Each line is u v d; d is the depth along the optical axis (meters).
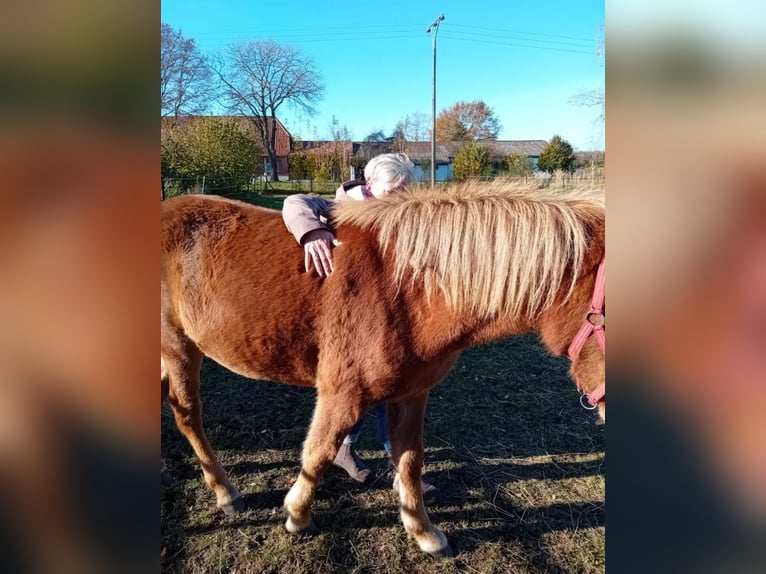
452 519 2.25
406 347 1.66
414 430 1.97
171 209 1.98
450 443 2.85
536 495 2.41
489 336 1.68
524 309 1.60
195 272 1.87
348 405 1.71
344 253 1.71
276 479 2.51
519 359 4.01
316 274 1.72
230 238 1.86
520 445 2.83
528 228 1.54
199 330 1.90
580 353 1.55
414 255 1.62
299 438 2.87
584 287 1.52
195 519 2.23
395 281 1.65
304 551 2.05
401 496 2.08
